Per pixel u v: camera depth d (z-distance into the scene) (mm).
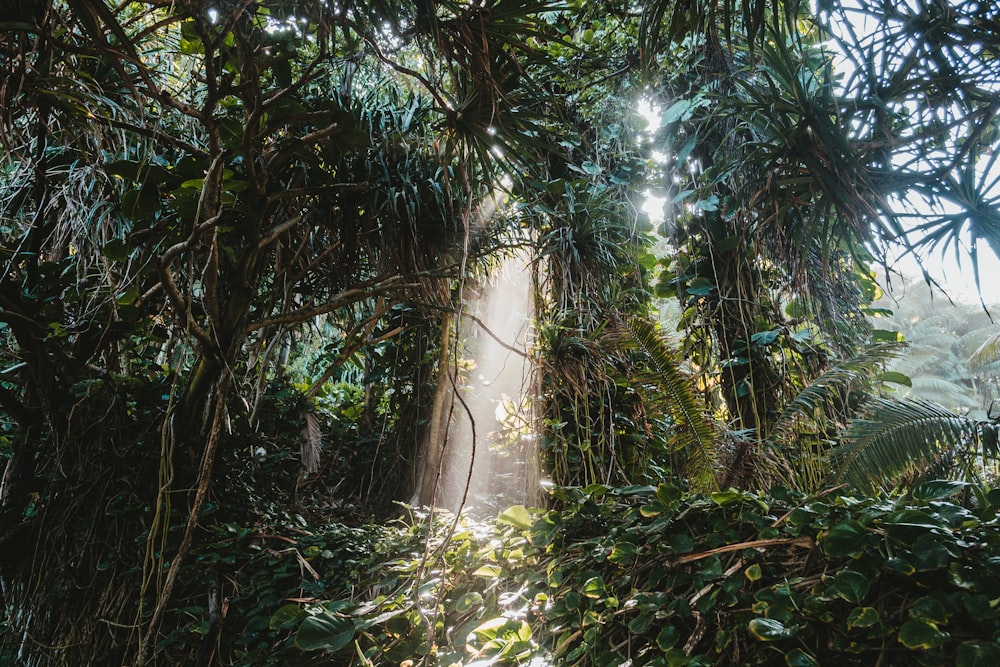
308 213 3352
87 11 1943
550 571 2066
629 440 3498
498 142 2533
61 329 3299
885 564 1431
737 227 4016
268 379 4176
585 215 3996
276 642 2508
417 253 3506
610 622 1816
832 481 2574
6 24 1950
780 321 4086
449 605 2234
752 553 1703
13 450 3547
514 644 1854
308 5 2127
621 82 4129
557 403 3520
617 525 2162
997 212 2254
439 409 3953
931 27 2215
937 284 2428
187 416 3152
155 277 3324
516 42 2273
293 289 3639
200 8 2033
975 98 2334
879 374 3918
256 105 2361
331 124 2871
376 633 2258
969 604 1307
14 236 3666
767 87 3086
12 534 3164
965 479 2318
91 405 3250
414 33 2262
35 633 3020
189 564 2900
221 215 2682
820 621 1465
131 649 2783
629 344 3223
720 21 3090
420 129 3598
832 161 2467
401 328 3885
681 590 1803
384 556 2721
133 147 3441
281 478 4027
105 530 3090
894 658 1368
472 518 3283
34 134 3188
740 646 1562
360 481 4469
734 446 2850
